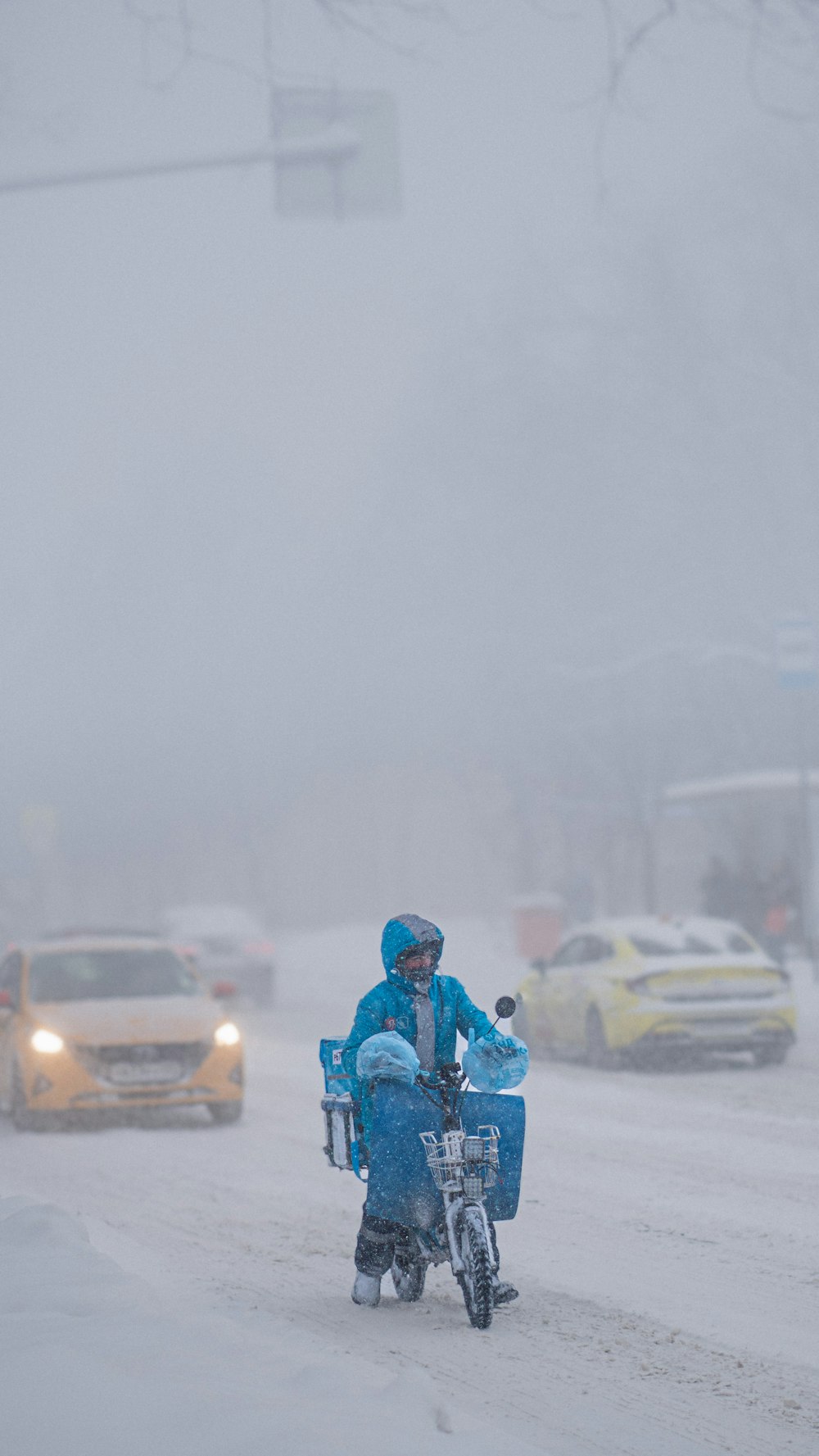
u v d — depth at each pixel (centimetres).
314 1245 1708
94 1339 1183
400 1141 1345
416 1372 1071
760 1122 2502
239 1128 2728
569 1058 3591
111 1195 2059
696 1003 3253
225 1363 1121
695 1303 1403
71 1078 2702
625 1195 1933
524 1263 1593
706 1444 1027
